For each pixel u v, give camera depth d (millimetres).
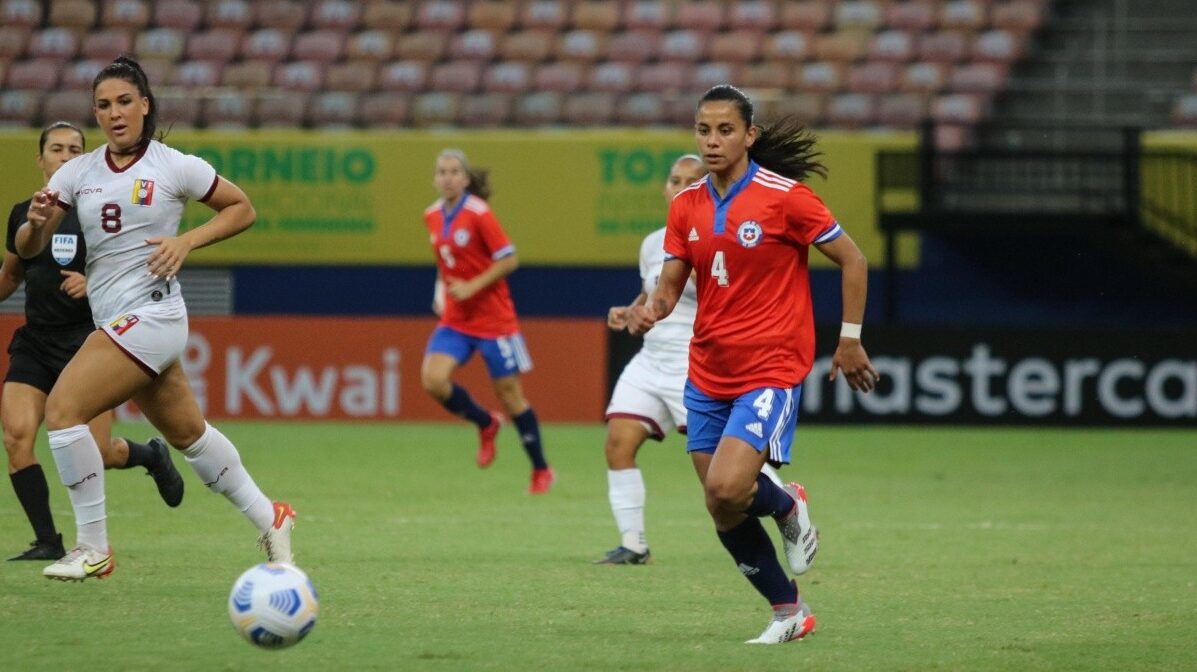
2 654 19906
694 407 21562
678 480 45625
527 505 39125
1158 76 78125
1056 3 80875
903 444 55312
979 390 60219
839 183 67562
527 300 69062
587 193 68000
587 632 22172
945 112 76500
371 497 40219
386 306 69312
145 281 23250
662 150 67750
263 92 78000
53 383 27500
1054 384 60031
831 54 79875
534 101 76625
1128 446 54969
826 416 60750
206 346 61625
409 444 54219
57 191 23297
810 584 27375
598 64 80500
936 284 69875
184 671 19047
